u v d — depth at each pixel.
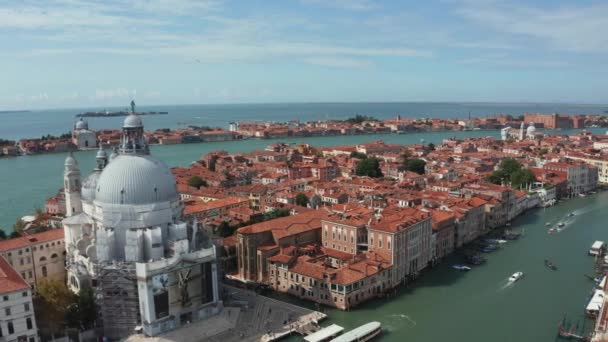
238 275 163.25
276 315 132.12
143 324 120.12
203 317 129.25
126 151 144.75
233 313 132.75
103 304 121.75
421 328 125.69
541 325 126.69
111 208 128.75
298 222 172.25
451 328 125.50
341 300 135.75
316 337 116.31
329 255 160.38
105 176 133.00
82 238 136.25
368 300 142.62
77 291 128.25
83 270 126.69
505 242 198.00
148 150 152.75
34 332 111.06
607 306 118.94
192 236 136.75
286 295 148.25
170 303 123.75
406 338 120.44
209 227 183.00
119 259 128.62
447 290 150.50
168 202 133.12
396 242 150.50
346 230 162.25
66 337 116.62
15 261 137.38
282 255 152.62
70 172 160.12
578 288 150.25
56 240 145.88
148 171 133.25
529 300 142.25
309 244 168.75
